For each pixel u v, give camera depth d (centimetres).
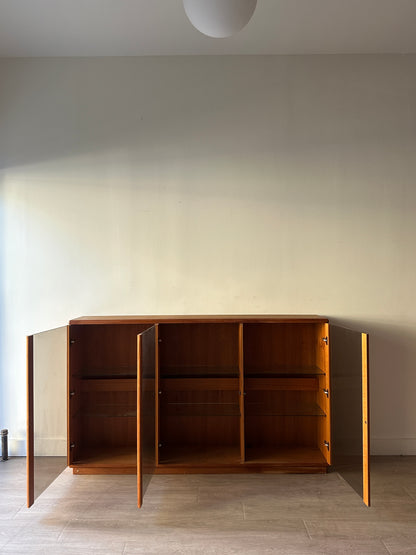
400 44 309
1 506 243
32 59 320
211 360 310
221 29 204
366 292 319
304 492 258
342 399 263
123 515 232
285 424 311
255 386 297
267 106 320
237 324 309
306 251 320
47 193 319
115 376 297
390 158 320
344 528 220
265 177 320
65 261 320
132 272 320
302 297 319
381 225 319
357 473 240
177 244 320
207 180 320
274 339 312
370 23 283
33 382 233
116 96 320
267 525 223
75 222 320
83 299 319
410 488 262
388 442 316
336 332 274
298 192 320
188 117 320
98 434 310
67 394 277
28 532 217
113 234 320
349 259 319
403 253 319
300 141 320
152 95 320
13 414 317
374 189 320
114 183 320
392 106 320
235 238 320
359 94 320
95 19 276
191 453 294
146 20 277
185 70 320
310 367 309
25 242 319
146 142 320
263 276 320
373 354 318
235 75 320
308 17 276
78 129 320
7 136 319
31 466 231
